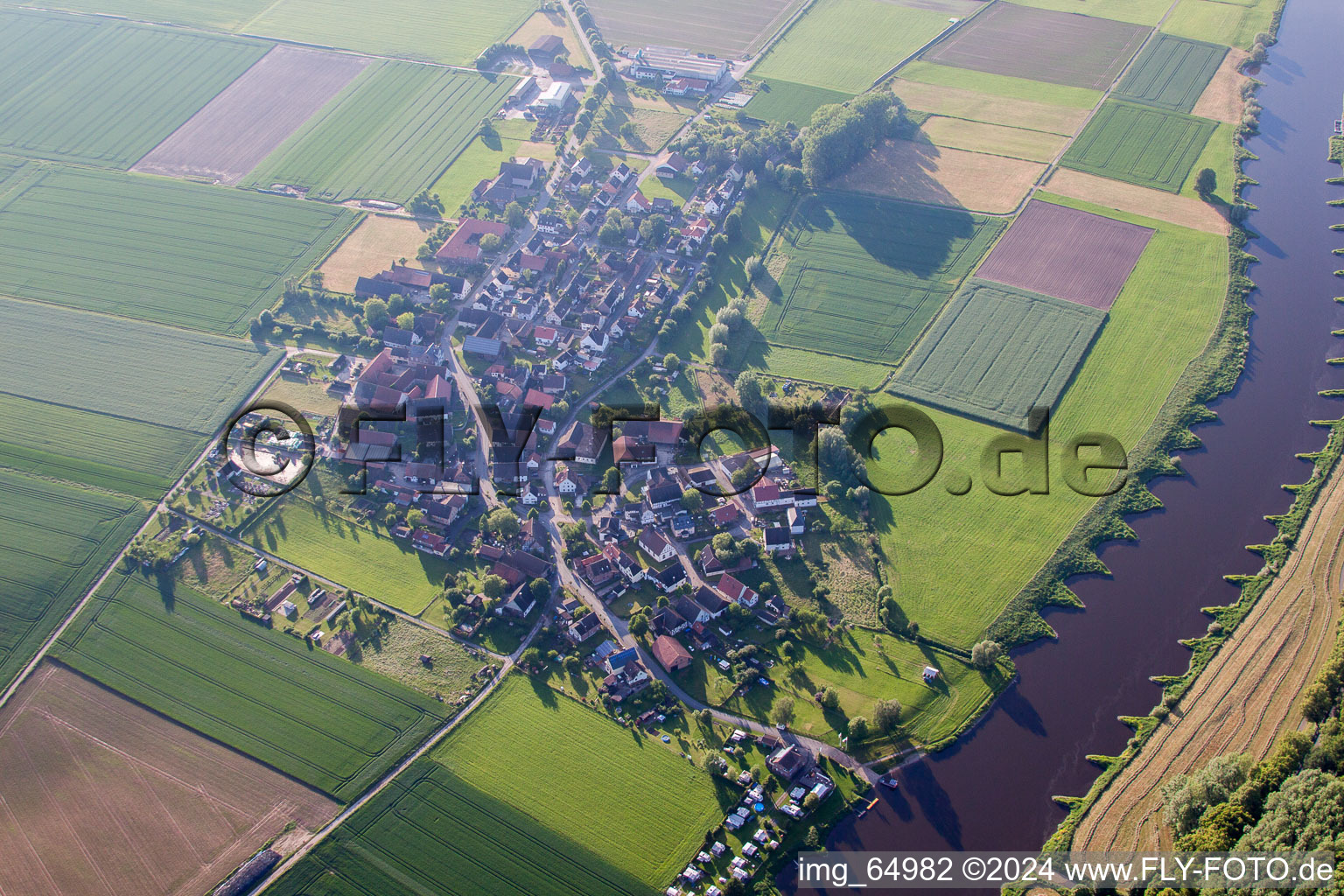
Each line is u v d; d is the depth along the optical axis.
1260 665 161.62
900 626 170.88
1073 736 155.00
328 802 146.75
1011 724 156.88
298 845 141.12
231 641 170.50
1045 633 170.00
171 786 148.88
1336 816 124.56
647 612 172.62
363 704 160.12
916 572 180.75
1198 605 175.00
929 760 151.88
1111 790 146.12
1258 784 135.75
